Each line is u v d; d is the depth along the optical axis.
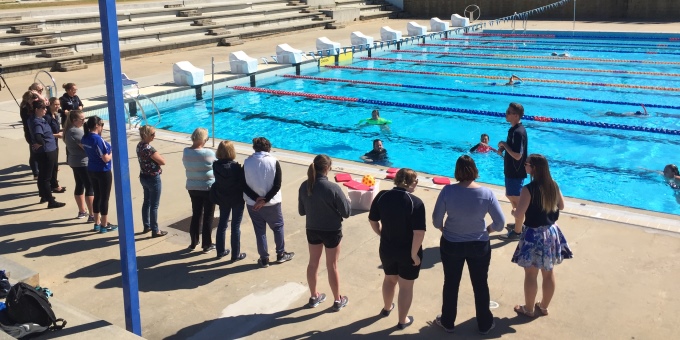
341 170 9.57
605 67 20.95
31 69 19.03
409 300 5.21
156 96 15.88
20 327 4.62
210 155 6.66
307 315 5.58
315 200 5.39
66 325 4.91
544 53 24.27
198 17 26.09
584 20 31.94
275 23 28.89
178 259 6.73
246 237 7.30
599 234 7.02
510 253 6.64
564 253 5.30
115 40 4.43
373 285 6.09
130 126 12.88
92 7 24.56
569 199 8.24
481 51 25.38
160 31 23.94
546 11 33.41
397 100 16.73
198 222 6.88
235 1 29.56
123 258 4.89
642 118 14.22
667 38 25.86
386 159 11.71
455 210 4.96
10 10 22.56
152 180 7.10
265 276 6.32
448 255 5.05
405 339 5.16
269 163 6.20
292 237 7.25
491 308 5.59
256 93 17.59
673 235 6.95
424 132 13.58
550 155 11.77
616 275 6.09
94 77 18.39
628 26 28.75
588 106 15.55
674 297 5.67
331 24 30.72
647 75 19.44
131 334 4.81
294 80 19.56
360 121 14.35
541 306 5.43
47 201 8.47
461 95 17.23
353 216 7.76
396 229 5.00
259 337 5.25
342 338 5.20
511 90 17.62
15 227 7.61
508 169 6.87
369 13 34.47
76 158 7.58
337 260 6.09
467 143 12.72
